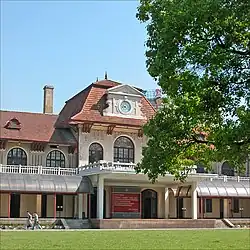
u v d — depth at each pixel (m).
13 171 55.28
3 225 51.72
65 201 59.38
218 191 61.38
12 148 57.41
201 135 22.67
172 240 31.06
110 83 62.97
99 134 60.41
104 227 52.66
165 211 62.47
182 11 20.02
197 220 56.47
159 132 22.34
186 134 21.84
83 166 58.19
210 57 19.70
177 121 21.91
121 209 59.34
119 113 61.06
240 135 19.55
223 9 19.39
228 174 66.75
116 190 59.38
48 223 53.25
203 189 60.66
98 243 28.34
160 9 21.95
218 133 20.53
